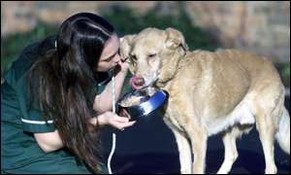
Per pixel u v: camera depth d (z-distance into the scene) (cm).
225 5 1628
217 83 880
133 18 1623
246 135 1077
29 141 627
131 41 806
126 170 1041
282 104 949
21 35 1603
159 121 1139
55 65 586
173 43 807
